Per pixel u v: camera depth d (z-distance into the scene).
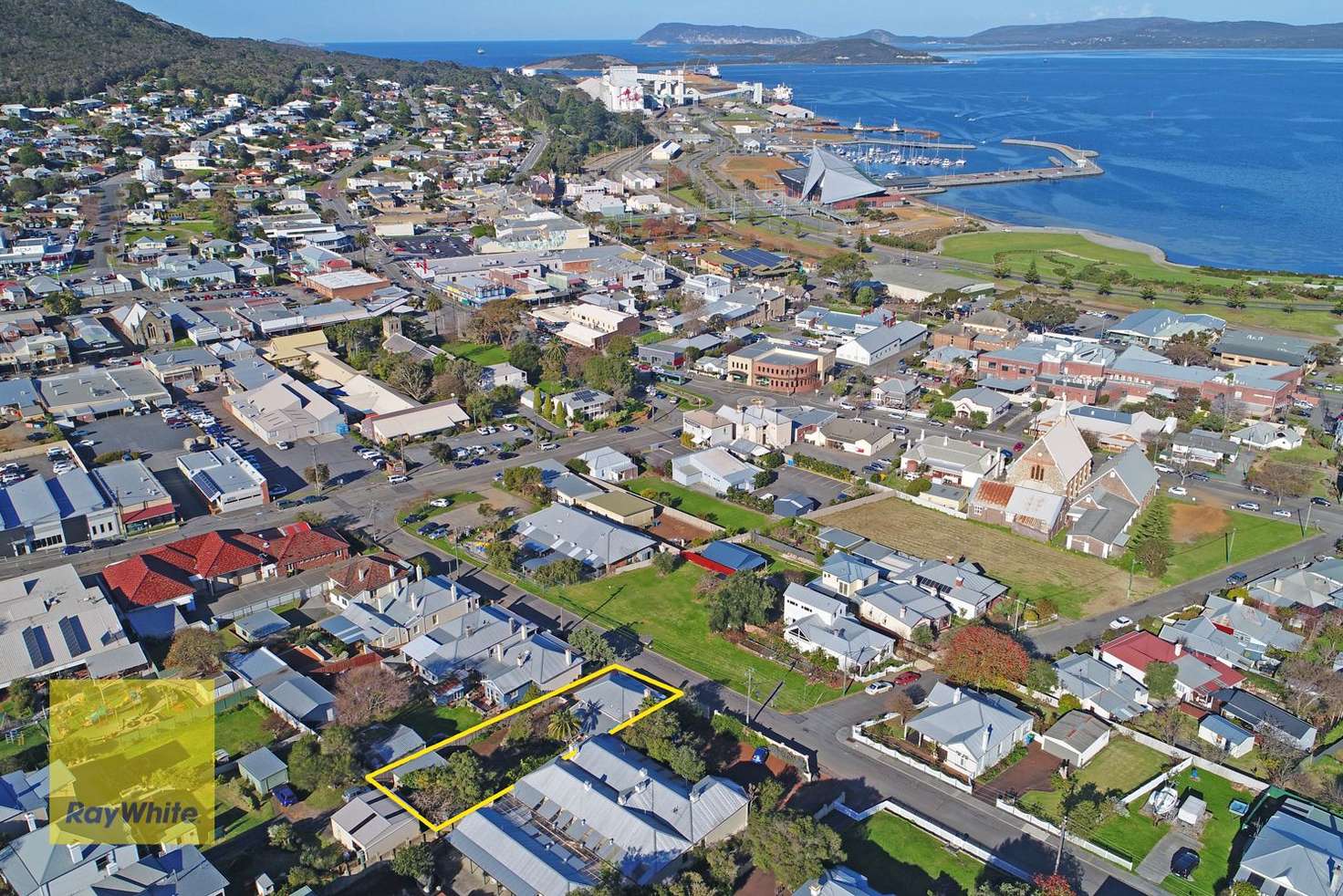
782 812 88.88
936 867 87.94
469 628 119.62
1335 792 96.62
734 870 83.88
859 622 126.06
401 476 169.25
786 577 138.62
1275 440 184.62
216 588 132.50
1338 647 119.38
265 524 152.62
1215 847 90.62
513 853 84.62
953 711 104.81
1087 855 89.75
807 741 105.31
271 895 82.00
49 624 116.56
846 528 154.25
